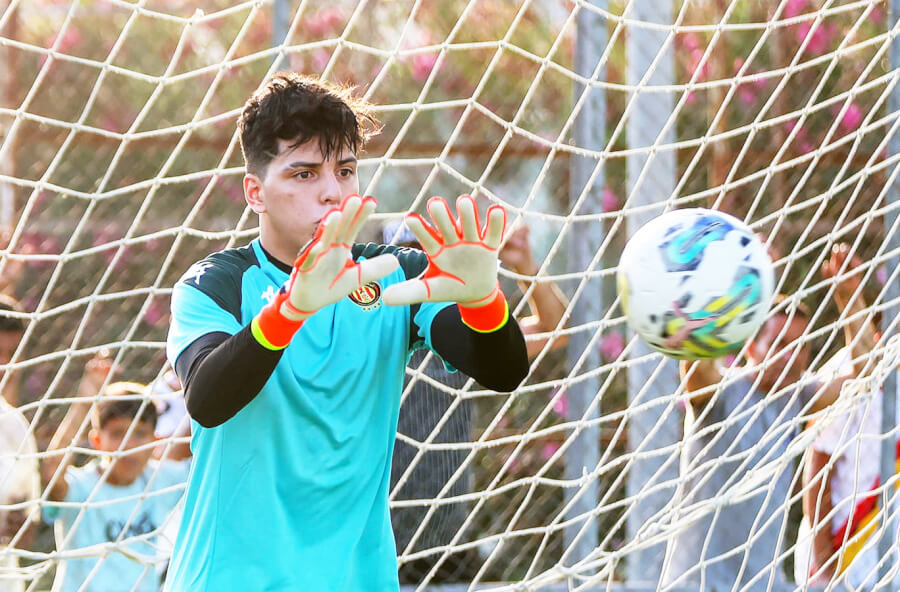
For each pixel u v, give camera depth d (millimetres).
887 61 18266
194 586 7270
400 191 18891
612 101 19625
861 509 14984
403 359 7715
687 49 19109
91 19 19703
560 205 18719
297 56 19578
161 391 14148
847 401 12688
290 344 7309
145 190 17703
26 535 13633
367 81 19766
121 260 17250
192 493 7523
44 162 17422
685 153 18328
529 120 20297
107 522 13625
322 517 7402
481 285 6641
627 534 15180
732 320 7836
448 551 12016
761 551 15062
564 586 14984
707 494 14812
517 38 20547
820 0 18688
